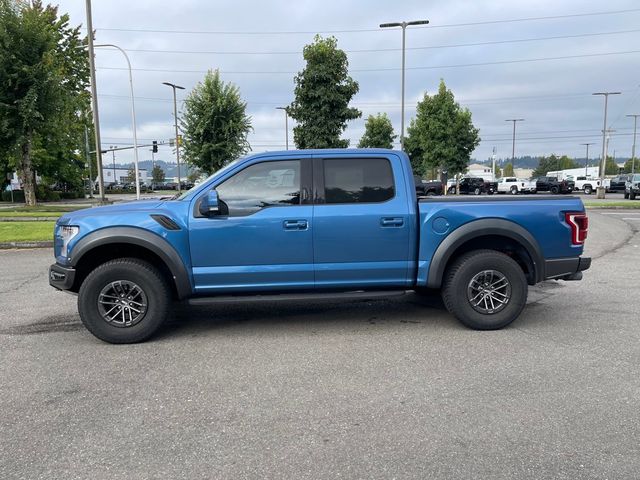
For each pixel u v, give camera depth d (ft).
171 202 17.79
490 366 14.96
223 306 22.70
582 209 18.79
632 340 17.25
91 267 18.26
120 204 18.53
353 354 16.20
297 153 17.95
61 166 149.07
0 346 17.33
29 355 16.42
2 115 74.02
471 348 16.61
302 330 18.90
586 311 21.06
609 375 14.17
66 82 112.88
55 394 13.37
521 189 175.01
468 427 11.37
